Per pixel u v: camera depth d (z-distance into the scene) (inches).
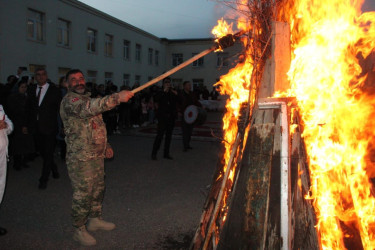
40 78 212.5
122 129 528.1
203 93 1008.9
